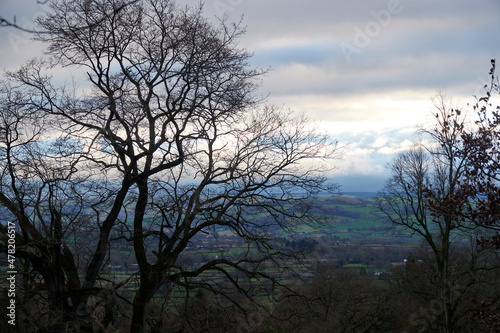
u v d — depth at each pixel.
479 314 14.89
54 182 18.30
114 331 21.22
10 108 19.22
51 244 18.39
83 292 19.03
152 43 20.31
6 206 18.02
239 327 20.77
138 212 19.92
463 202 13.39
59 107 19.75
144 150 19.47
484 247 13.34
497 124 13.31
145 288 19.95
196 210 19.28
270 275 19.86
